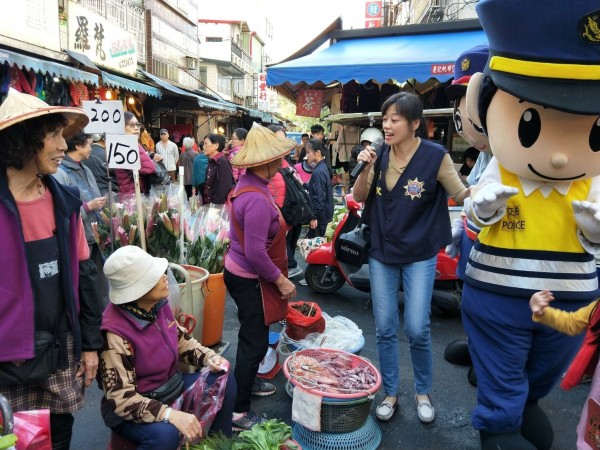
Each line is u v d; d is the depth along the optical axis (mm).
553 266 2240
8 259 1836
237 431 2895
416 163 2828
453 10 11836
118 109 3576
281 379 3674
